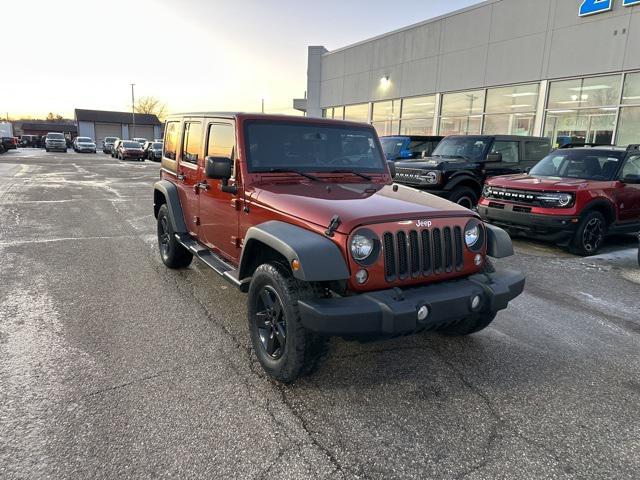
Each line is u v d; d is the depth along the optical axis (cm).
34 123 9675
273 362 330
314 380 340
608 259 746
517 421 297
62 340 391
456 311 314
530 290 572
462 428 288
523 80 1748
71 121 12231
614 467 256
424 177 958
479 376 353
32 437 265
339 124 446
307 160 421
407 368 362
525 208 773
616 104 1467
